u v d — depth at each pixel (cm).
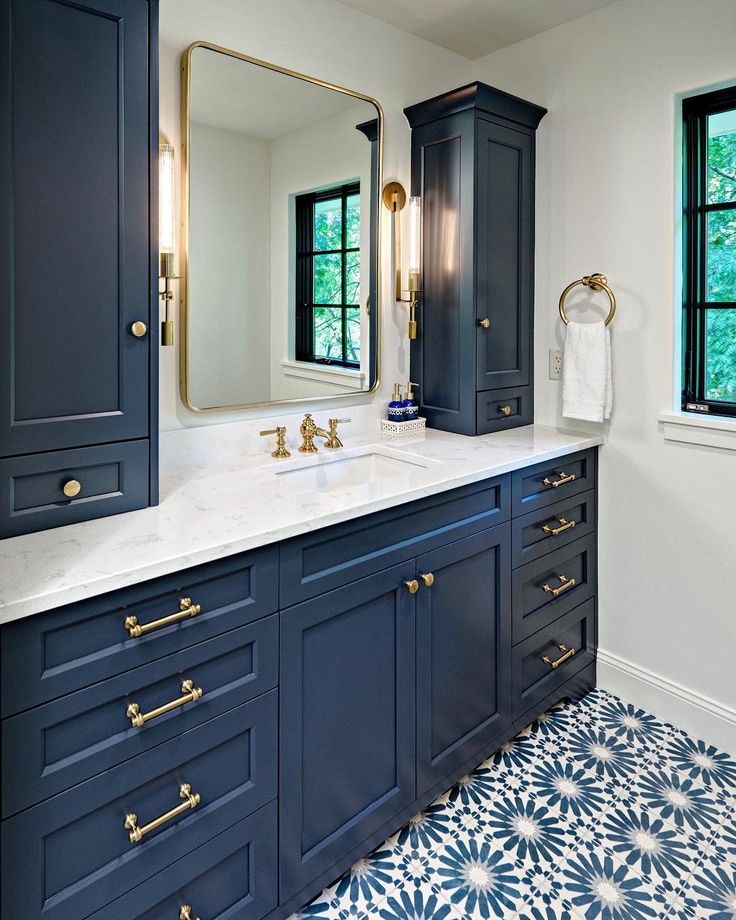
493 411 237
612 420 231
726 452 205
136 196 142
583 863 168
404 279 240
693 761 207
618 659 240
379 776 168
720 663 213
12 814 107
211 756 133
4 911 107
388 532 163
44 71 127
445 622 182
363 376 233
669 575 223
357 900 158
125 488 147
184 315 185
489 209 224
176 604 124
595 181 226
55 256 132
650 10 208
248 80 193
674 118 205
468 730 194
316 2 208
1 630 104
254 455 204
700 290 212
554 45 233
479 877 164
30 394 132
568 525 225
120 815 120
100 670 115
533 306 249
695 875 164
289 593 142
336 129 215
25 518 133
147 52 141
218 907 138
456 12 221
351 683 158
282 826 146
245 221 196
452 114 222
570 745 215
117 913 121
